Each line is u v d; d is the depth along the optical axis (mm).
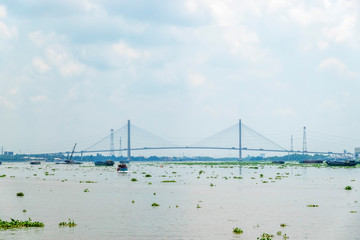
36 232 37562
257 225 41562
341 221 43875
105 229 39125
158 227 40188
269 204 56812
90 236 36188
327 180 108938
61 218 44906
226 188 81438
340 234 37656
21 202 58000
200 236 36531
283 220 44375
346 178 119188
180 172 159250
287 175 135500
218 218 45312
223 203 57656
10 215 46750
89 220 43688
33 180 105688
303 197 65500
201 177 121312
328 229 39844
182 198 63312
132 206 54250
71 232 37719
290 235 37219
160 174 141500
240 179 111625
